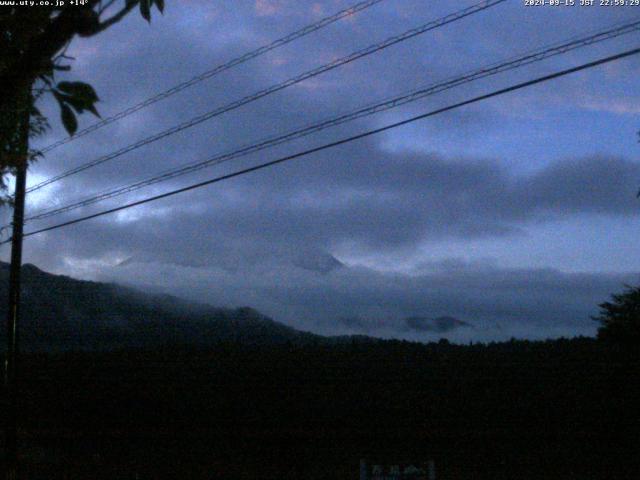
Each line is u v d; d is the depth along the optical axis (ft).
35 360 74.54
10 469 55.52
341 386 60.59
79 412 68.64
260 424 60.64
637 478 48.93
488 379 57.06
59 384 71.41
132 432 64.64
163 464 57.11
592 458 51.31
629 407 52.54
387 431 56.90
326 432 57.77
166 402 65.46
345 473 51.65
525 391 55.83
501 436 54.13
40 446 64.03
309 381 61.67
